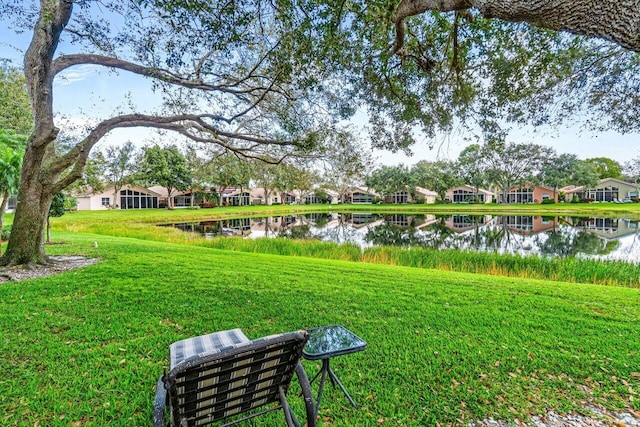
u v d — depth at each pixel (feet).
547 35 15.83
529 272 27.55
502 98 18.38
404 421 7.22
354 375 8.92
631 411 7.71
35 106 20.80
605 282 24.52
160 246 33.68
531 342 11.02
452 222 91.71
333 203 207.51
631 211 108.27
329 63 17.81
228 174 41.37
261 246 39.68
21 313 12.81
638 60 15.21
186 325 11.97
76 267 21.50
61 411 7.24
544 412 7.63
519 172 131.23
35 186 21.31
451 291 17.11
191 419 5.30
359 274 21.27
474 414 7.50
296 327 11.98
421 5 9.66
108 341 10.61
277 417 7.29
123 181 132.77
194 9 13.78
